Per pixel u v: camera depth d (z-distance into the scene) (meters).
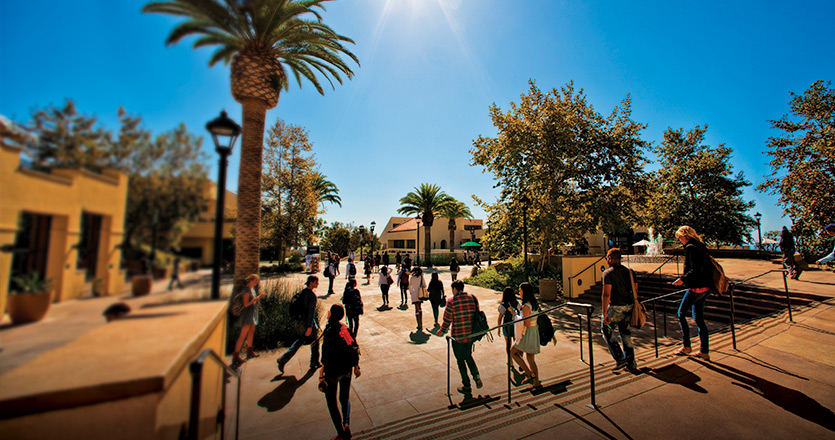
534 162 15.33
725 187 22.33
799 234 15.90
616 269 4.54
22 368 1.26
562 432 2.96
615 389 3.81
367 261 17.95
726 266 16.38
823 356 4.48
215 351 2.20
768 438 2.71
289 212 24.12
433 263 37.47
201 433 2.02
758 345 5.05
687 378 3.98
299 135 24.25
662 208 22.80
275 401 4.41
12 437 1.21
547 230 14.74
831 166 14.77
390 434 3.40
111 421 1.33
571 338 7.46
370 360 6.14
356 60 11.51
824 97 15.98
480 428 3.16
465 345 4.48
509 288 5.18
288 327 7.31
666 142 24.19
